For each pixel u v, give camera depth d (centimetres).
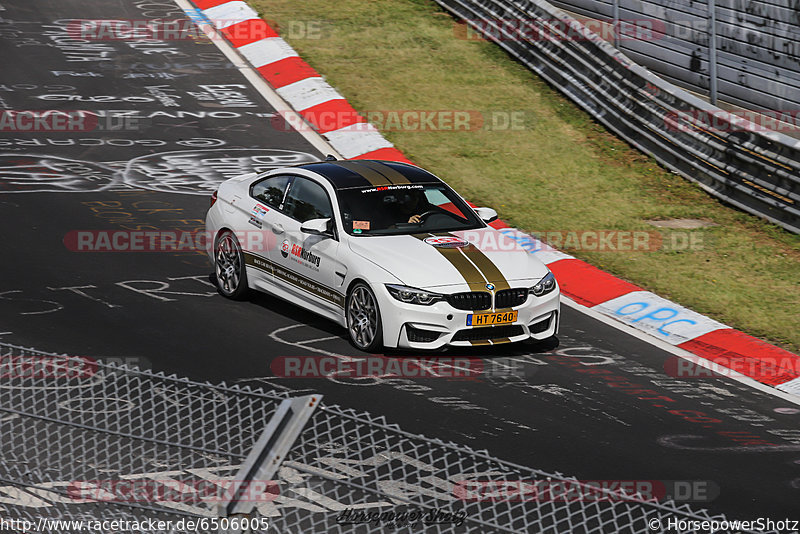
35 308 3647
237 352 3369
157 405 2753
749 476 2680
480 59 7294
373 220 3669
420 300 3347
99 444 2442
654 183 5738
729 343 3841
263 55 7238
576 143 6197
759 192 5300
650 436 2923
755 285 4506
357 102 6531
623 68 6184
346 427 2756
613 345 3762
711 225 5234
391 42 7475
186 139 5938
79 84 6619
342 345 3512
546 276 3594
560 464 2659
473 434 2814
